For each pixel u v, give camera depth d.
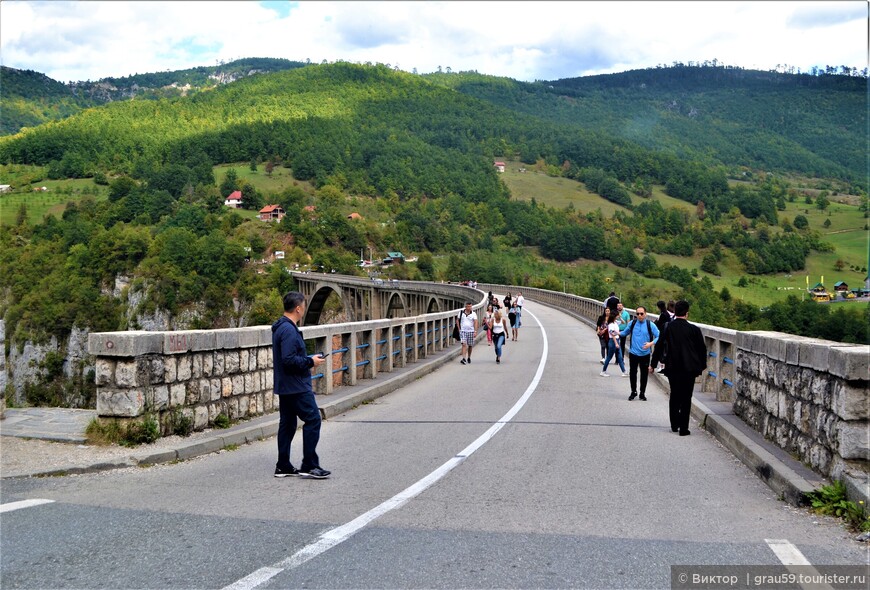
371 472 7.50
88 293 107.38
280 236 160.12
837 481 6.01
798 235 157.50
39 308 103.38
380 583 4.30
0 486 6.77
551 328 39.06
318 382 12.75
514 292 87.94
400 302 88.12
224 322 118.19
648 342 13.56
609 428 10.45
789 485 6.34
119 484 6.90
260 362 10.61
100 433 8.38
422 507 6.08
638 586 4.28
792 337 8.43
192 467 7.74
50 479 7.09
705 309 84.75
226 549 4.92
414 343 19.58
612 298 18.59
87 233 126.19
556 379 17.39
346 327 13.74
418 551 4.90
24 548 4.94
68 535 5.23
